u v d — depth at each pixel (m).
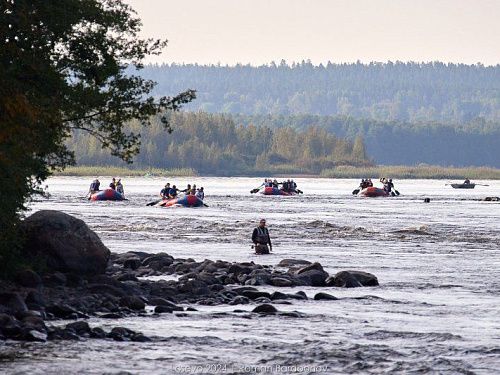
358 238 174.75
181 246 153.12
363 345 67.88
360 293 98.56
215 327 74.62
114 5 98.06
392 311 85.50
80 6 93.12
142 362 61.03
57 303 80.62
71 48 96.12
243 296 91.44
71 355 62.16
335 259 135.12
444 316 82.88
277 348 66.38
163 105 99.50
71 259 98.00
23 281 91.06
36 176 95.88
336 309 86.12
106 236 170.62
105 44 96.75
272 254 141.38
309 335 71.75
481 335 72.81
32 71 87.38
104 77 96.19
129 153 99.50
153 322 76.38
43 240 97.44
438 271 120.69
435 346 67.81
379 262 131.62
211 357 63.09
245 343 68.06
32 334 66.69
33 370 57.91
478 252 149.12
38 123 85.00
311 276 105.88
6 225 92.56
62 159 96.75
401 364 61.53
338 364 61.47
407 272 119.31
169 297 90.44
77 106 93.31
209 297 92.19
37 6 89.50
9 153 82.62
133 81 98.62
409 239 173.62
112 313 78.81
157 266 118.12
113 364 60.16
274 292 93.38
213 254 140.25
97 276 96.25
